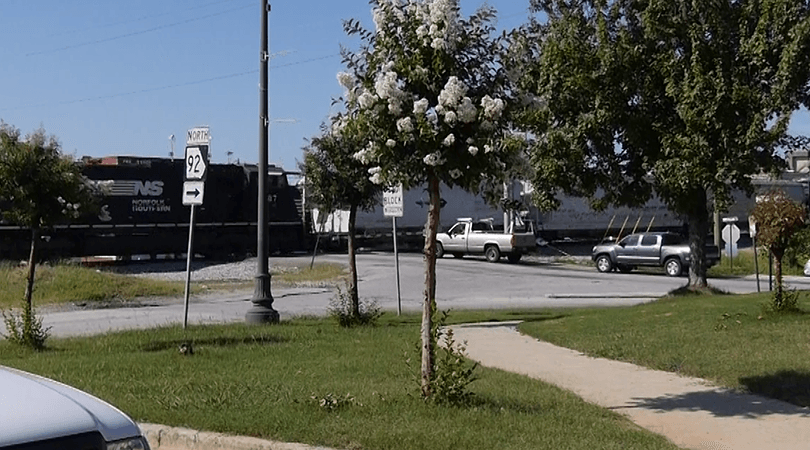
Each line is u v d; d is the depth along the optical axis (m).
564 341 15.12
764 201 15.32
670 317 16.03
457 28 8.97
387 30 9.16
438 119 8.88
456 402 9.33
